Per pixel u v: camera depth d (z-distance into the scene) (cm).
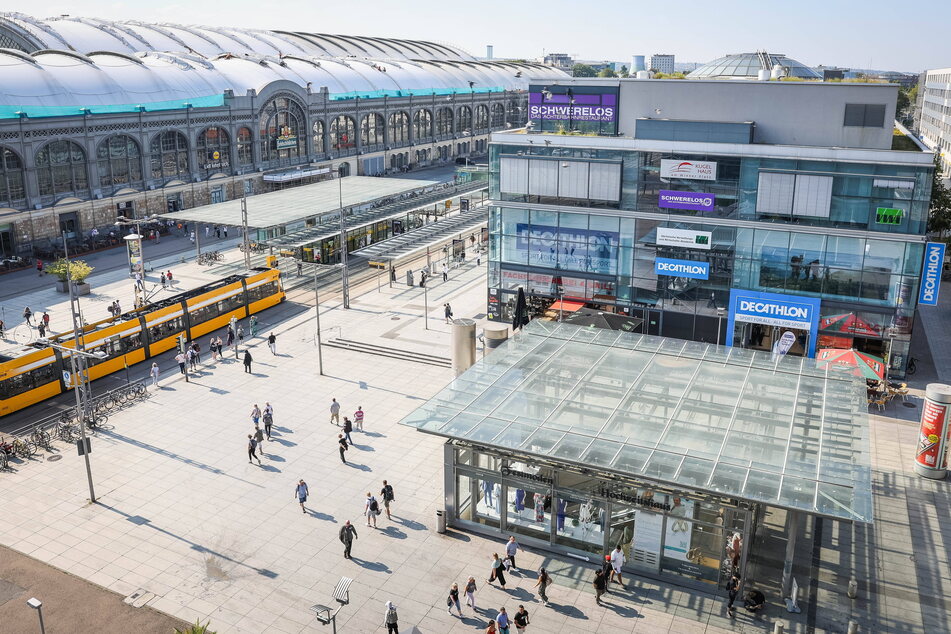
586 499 3269
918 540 3406
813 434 3247
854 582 3027
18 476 3991
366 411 4741
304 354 5756
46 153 8419
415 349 5747
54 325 6294
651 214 5284
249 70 12238
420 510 3666
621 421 3359
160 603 3022
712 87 5288
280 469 4047
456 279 7725
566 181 5481
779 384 3744
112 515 3631
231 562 3281
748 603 2961
